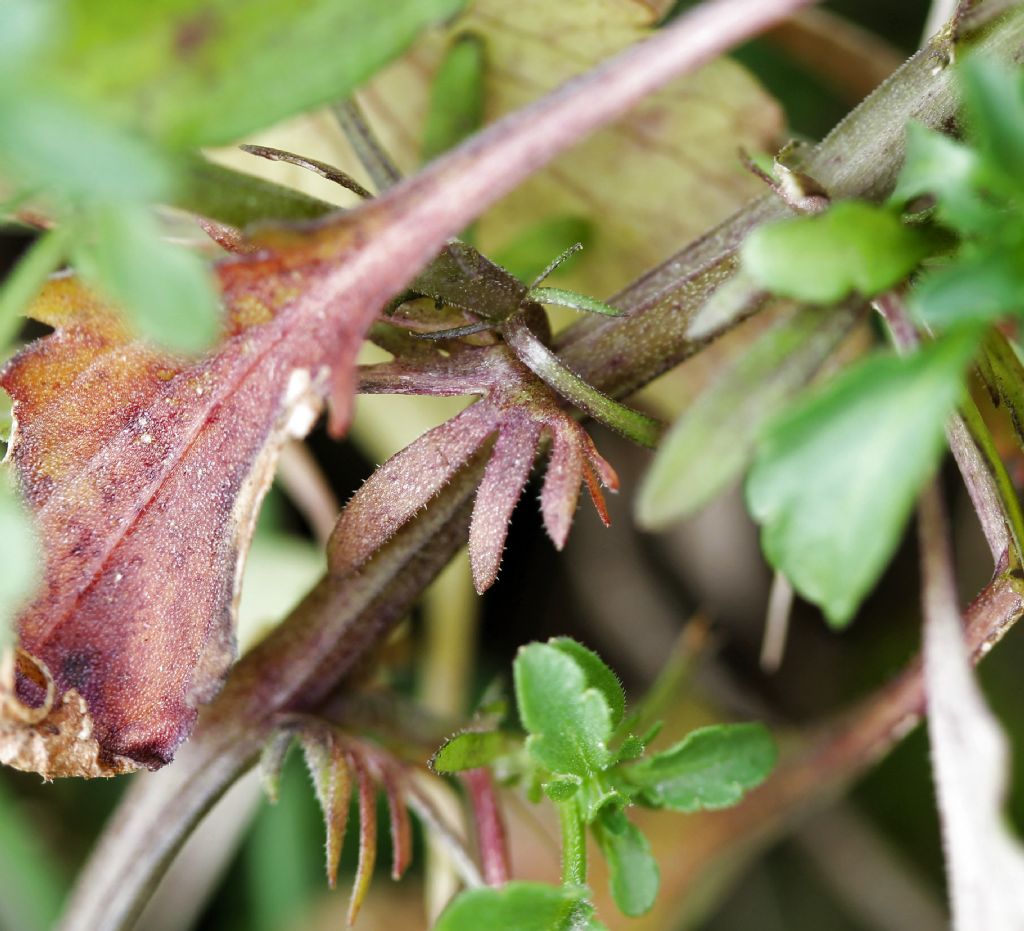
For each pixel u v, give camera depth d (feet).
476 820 0.56
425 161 0.60
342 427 0.49
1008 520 0.51
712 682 0.75
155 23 0.46
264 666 0.55
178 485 0.51
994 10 0.51
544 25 0.59
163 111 0.47
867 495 0.46
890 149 0.52
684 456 0.47
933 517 0.49
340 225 0.48
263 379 0.50
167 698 0.52
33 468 0.51
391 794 0.55
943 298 0.46
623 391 0.54
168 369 0.51
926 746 0.76
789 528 0.46
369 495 0.51
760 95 0.61
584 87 0.47
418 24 0.47
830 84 0.74
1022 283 0.46
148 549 0.51
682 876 0.64
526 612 0.78
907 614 0.79
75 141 0.46
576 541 0.77
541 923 0.49
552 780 0.51
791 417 0.46
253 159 0.61
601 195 0.62
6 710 0.51
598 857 0.64
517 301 0.51
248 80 0.47
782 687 0.78
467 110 0.59
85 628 0.51
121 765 0.52
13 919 0.64
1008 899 0.47
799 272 0.47
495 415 0.51
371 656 0.55
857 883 0.75
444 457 0.51
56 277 0.51
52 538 0.51
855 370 0.46
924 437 0.46
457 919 0.49
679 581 0.79
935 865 0.75
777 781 0.64
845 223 0.47
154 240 0.46
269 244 0.48
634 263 0.62
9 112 0.46
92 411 0.51
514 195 0.62
